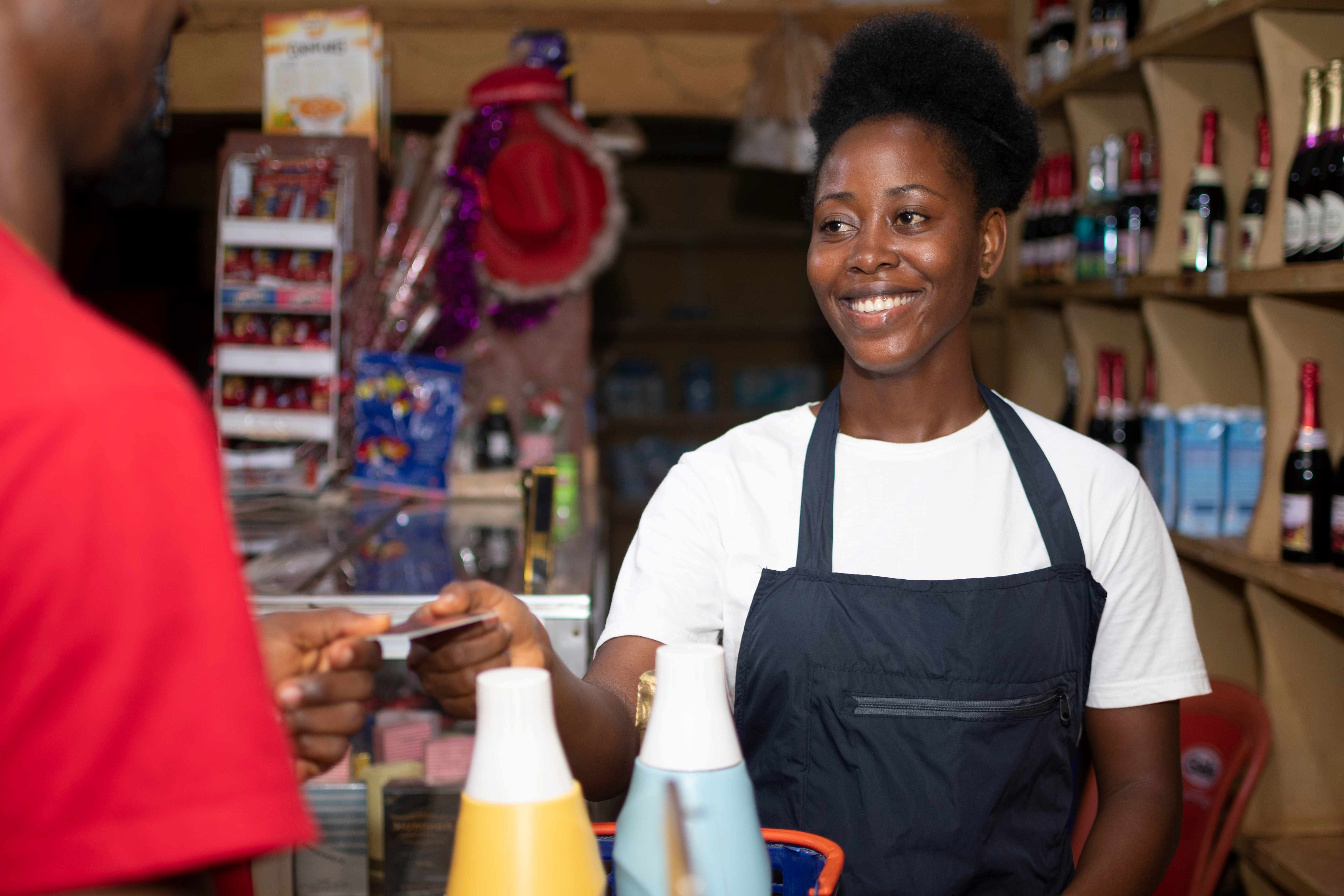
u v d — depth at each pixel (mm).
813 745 1117
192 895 488
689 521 1214
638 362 5559
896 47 1180
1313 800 2291
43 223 533
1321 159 1994
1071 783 1134
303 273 3047
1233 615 2701
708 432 5496
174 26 585
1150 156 2914
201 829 449
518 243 3348
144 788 443
